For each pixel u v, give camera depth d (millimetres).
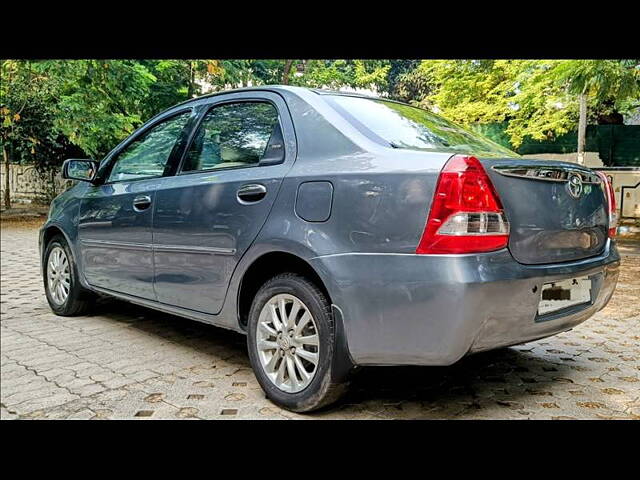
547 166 2734
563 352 3957
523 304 2568
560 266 2773
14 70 14039
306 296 2844
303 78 18328
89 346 4164
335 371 2730
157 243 3801
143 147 4273
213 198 3377
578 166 3029
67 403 3164
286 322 2973
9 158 18750
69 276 4930
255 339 3117
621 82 8016
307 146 3045
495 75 13656
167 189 3762
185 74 16500
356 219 2646
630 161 14406
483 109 13844
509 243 2557
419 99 33375
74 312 4984
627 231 11547
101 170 4648
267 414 2969
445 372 3551
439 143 3137
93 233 4496
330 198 2760
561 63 8695
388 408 3020
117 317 5008
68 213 4844
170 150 3961
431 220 2445
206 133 3723
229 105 3652
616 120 15508
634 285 6344
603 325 4664
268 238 2977
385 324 2543
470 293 2369
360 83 20219
